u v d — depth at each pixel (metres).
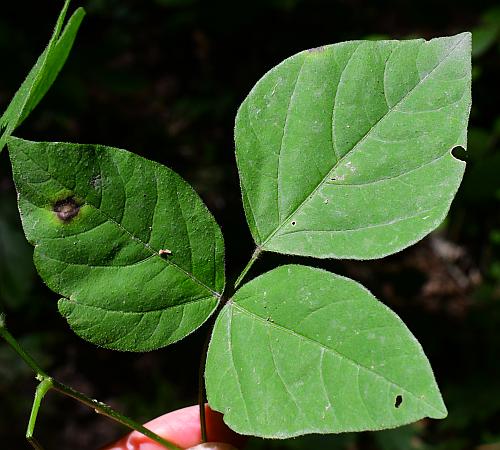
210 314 0.16
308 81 0.16
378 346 0.14
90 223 0.16
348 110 0.16
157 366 0.53
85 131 0.52
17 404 0.52
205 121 0.54
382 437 0.42
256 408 0.15
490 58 0.37
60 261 0.16
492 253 0.46
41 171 0.15
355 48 0.16
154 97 0.63
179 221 0.16
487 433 0.42
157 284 0.16
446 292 0.56
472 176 0.35
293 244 0.16
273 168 0.16
